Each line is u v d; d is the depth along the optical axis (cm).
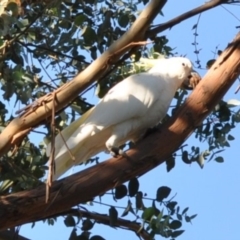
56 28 909
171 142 613
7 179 754
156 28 638
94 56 827
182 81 811
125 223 715
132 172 591
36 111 546
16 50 856
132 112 735
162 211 696
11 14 707
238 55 629
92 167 585
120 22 824
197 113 623
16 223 550
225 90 630
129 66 874
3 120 830
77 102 845
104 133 734
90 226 733
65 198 557
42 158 796
